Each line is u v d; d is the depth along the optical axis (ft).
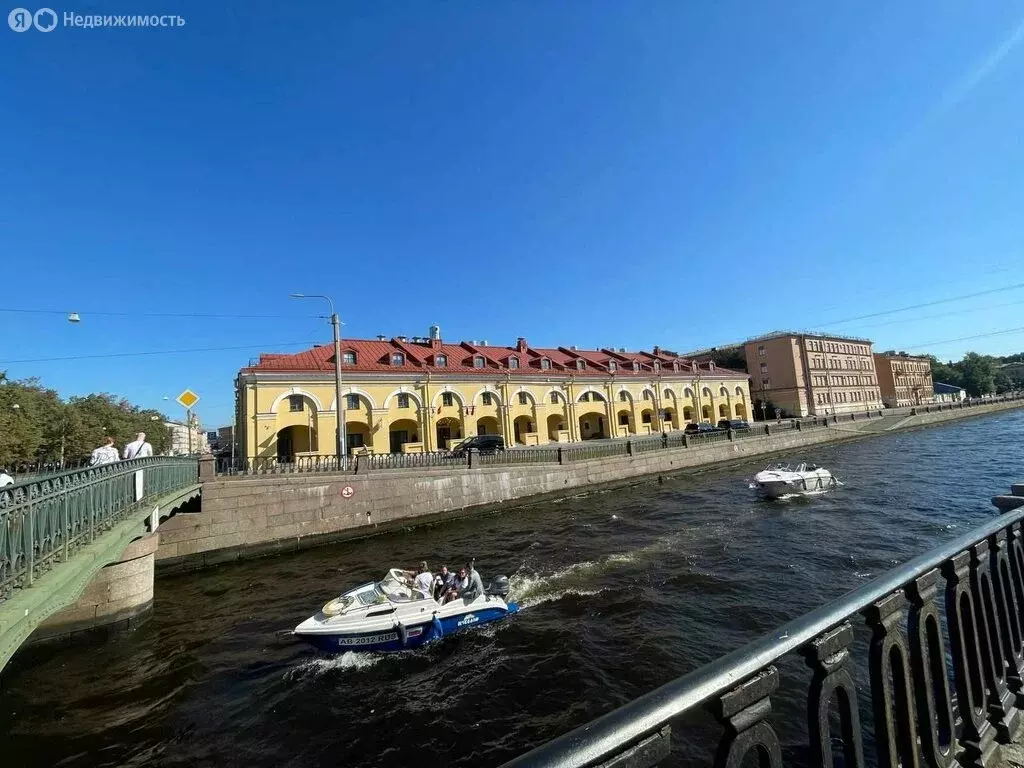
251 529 59.36
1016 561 10.11
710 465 114.73
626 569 46.39
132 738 26.09
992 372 350.84
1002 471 83.66
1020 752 7.95
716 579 42.04
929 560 7.48
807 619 5.62
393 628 33.53
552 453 91.56
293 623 39.17
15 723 27.55
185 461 53.93
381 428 108.06
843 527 56.18
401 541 64.59
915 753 6.54
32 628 16.94
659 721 4.11
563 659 31.07
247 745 25.18
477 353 134.21
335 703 28.35
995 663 8.61
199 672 32.35
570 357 167.32
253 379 95.20
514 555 54.13
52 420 125.49
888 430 175.22
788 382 225.97
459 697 28.17
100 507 28.19
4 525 16.92
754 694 4.97
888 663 6.54
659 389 169.27
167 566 54.13
